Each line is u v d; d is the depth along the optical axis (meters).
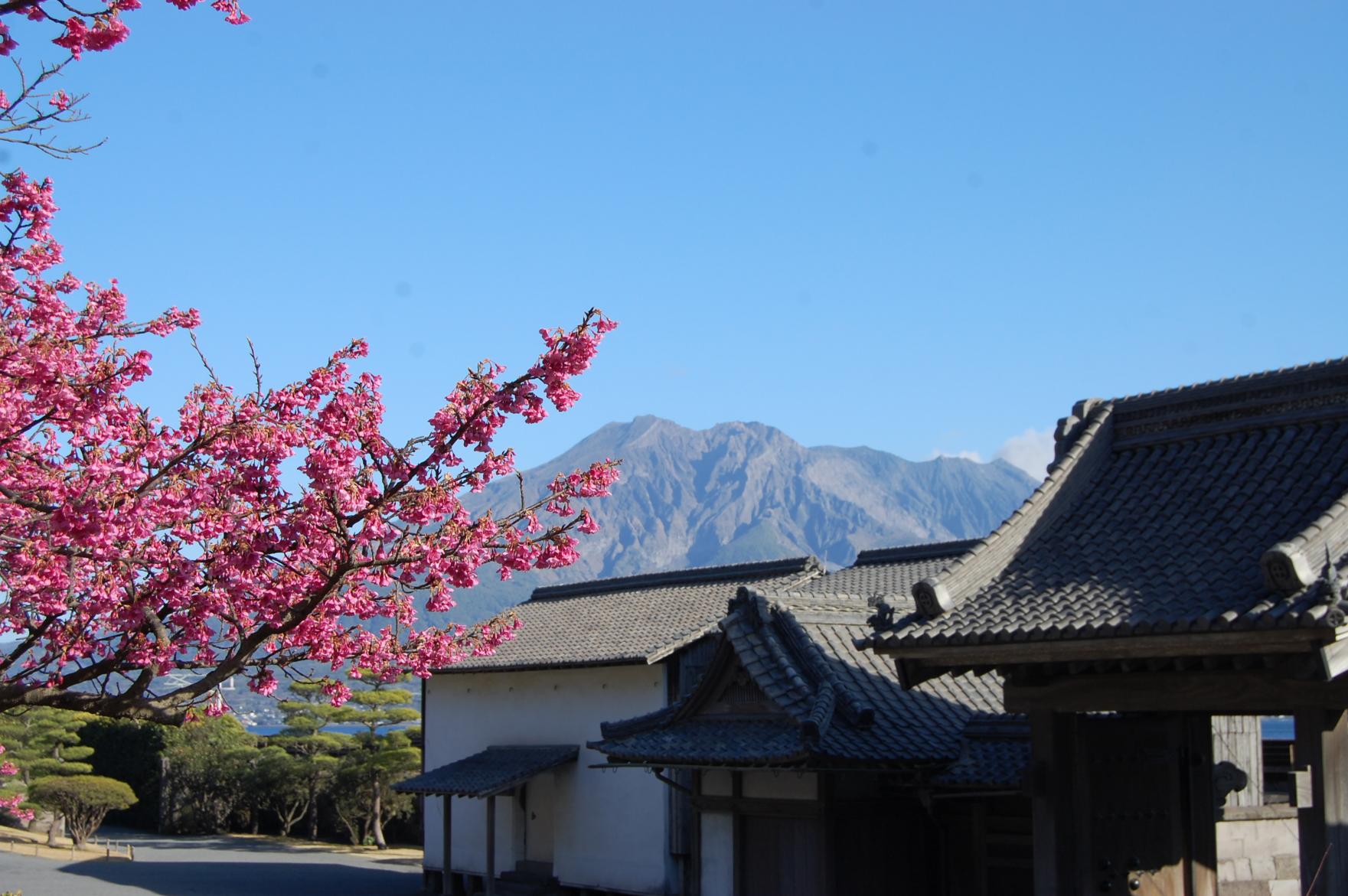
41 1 8.98
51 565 10.01
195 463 10.57
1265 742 21.44
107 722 53.00
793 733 17.94
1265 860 17.78
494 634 12.56
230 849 43.31
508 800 32.00
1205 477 13.62
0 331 9.80
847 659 19.52
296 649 11.46
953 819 18.34
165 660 10.17
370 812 44.78
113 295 10.94
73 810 42.03
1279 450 13.39
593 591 36.69
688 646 28.08
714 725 19.80
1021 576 13.04
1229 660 11.29
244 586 10.55
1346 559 10.99
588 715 29.75
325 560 10.81
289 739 46.56
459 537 10.87
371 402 11.10
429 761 34.84
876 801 18.23
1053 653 11.59
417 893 31.98
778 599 19.95
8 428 9.73
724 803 19.09
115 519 9.45
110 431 10.23
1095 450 14.69
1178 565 12.07
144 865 37.12
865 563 35.94
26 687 9.85
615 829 28.41
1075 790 12.70
